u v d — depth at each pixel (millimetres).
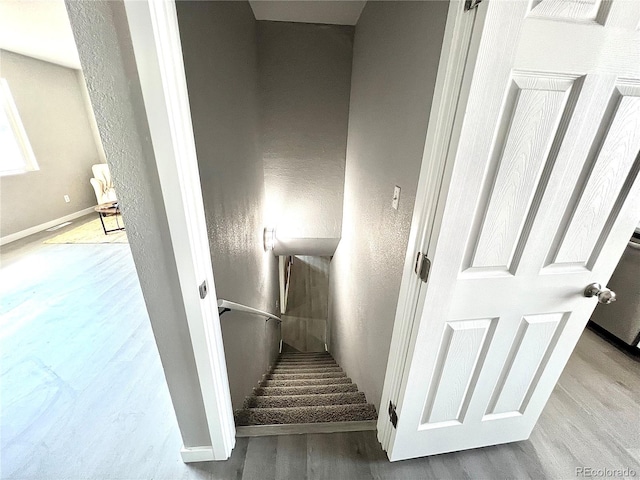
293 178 2811
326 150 2727
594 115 779
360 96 2117
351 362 2426
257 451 1331
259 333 2404
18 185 4250
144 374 1847
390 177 1421
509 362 1151
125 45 651
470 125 753
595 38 702
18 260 3525
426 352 1075
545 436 1437
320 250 3316
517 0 644
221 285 1271
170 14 671
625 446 1402
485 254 924
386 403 1309
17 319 2402
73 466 1325
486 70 698
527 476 1269
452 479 1249
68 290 2848
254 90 2201
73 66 4910
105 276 3123
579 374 1830
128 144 741
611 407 1608
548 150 807
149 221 828
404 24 1214
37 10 2557
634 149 834
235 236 1556
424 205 940
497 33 666
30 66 4348
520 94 729
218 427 1201
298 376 2549
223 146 1323
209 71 1125
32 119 4422
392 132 1390
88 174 5449
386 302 1462
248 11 1938
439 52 878
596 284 1022
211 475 1252
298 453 1327
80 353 2031
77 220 5105
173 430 1475
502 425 1318
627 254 1972
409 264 1062
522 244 927
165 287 917
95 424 1517
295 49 2373
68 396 1692
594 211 906
